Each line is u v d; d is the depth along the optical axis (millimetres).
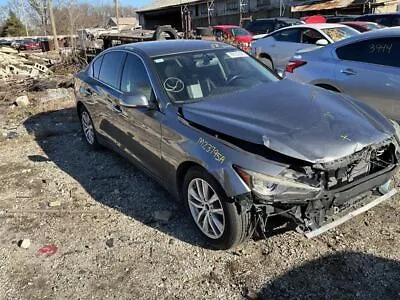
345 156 2896
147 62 4078
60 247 3520
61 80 11414
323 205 2879
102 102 4914
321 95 3686
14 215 4105
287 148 2855
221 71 4164
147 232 3646
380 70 5211
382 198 3312
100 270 3189
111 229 3740
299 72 6262
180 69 4035
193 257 3260
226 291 2877
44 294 2973
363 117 3338
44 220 3973
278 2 32312
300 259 3127
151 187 4508
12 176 5098
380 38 5352
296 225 2984
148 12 47938
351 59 5641
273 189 2797
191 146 3250
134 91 4137
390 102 5102
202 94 3846
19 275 3195
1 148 6191
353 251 3170
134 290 2951
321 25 10336
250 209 2957
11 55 17375
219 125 3191
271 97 3613
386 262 3027
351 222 3537
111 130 4867
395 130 3402
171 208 4027
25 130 7113
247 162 2861
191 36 17797
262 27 18000
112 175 4918
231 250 3297
